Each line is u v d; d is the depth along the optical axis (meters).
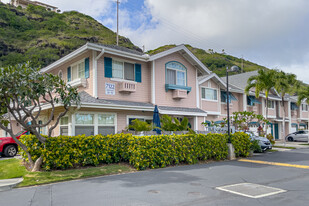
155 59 18.16
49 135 10.55
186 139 13.08
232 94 27.89
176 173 10.37
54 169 10.50
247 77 32.72
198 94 21.28
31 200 6.68
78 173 9.95
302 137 32.41
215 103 24.34
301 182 8.70
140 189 7.62
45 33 73.94
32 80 9.77
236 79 33.75
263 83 23.81
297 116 40.97
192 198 6.65
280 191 7.43
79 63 17.12
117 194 7.06
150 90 18.03
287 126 37.66
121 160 12.48
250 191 7.42
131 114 16.84
